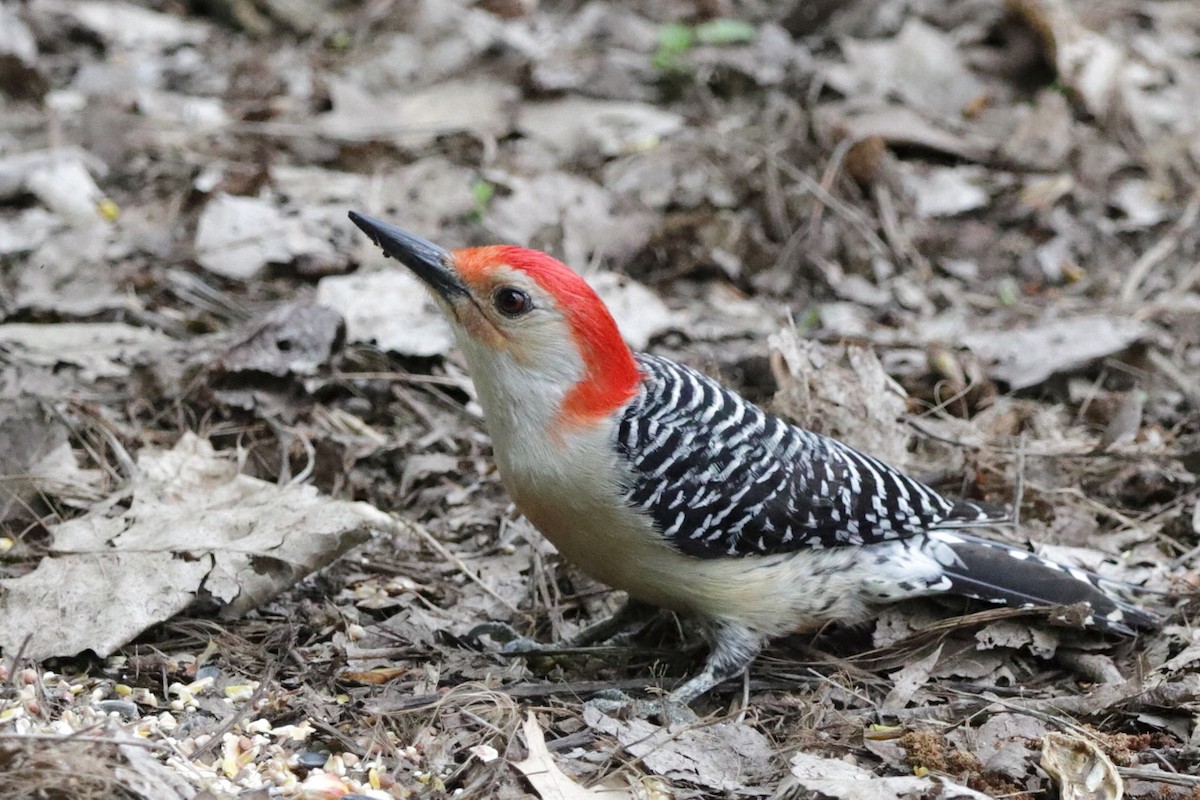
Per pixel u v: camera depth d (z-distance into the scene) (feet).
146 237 47.98
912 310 47.37
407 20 65.41
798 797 25.11
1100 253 50.75
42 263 45.70
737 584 29.12
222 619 30.60
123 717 26.94
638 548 28.68
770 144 53.88
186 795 23.32
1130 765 26.58
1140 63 62.54
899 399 37.27
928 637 30.66
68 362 40.11
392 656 29.99
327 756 26.43
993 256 50.16
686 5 68.80
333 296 43.93
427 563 34.12
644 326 44.14
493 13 68.54
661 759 26.55
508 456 28.81
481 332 28.02
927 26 63.93
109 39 64.39
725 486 28.35
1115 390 42.78
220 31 67.41
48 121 55.67
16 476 34.30
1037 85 60.64
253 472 36.86
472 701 28.22
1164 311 46.65
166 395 39.04
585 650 30.71
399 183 52.03
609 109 58.23
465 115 57.93
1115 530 36.19
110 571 30.01
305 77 61.93
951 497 33.24
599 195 50.34
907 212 51.01
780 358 38.27
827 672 30.63
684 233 49.57
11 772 22.44
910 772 26.53
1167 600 32.19
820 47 63.98
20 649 26.84
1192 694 27.84
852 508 29.60
